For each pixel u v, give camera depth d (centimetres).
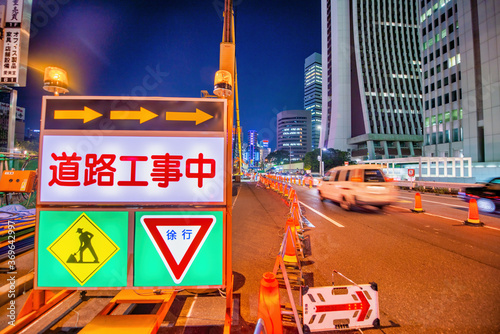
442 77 4719
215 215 246
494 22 3356
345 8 8319
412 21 8256
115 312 298
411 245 559
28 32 807
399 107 7806
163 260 243
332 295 271
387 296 338
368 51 7994
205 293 351
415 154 7644
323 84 9456
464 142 3781
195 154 246
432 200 1393
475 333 262
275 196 1692
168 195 244
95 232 241
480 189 1089
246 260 475
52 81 250
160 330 269
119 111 245
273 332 218
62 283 240
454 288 359
